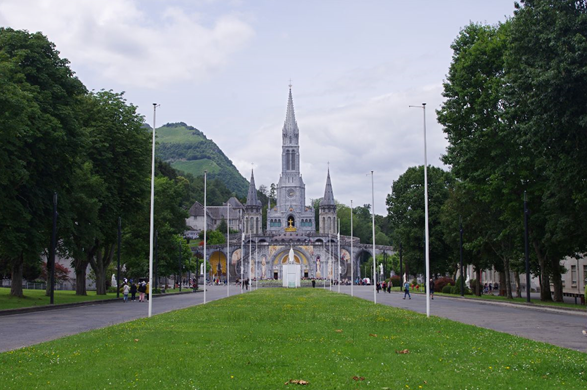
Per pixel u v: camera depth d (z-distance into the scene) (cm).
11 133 4450
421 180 10556
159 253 11162
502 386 1490
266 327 2986
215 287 14488
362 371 1683
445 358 1944
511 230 6456
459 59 6097
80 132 5703
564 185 4922
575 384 1527
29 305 4975
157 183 10738
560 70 3800
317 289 12031
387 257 18162
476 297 7544
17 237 5088
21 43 5522
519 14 4497
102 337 2483
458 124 6050
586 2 4059
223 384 1495
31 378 1565
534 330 3047
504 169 5538
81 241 6556
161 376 1595
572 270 8650
